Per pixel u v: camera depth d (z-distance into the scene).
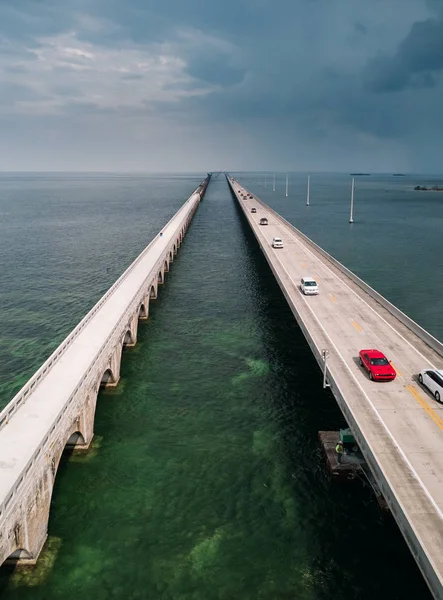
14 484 21.64
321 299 53.53
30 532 23.62
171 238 93.75
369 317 47.84
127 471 31.58
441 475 24.08
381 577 23.91
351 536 26.34
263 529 26.91
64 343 37.22
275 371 46.06
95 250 108.88
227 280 79.75
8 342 54.78
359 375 35.41
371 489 29.83
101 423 37.03
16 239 123.69
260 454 33.47
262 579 23.92
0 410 40.03
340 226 147.88
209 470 31.80
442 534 20.28
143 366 46.97
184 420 37.69
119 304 49.44
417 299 71.88
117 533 26.50
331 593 23.14
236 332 56.12
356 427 28.66
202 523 27.33
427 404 31.17
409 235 129.75
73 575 23.89
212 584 23.66
